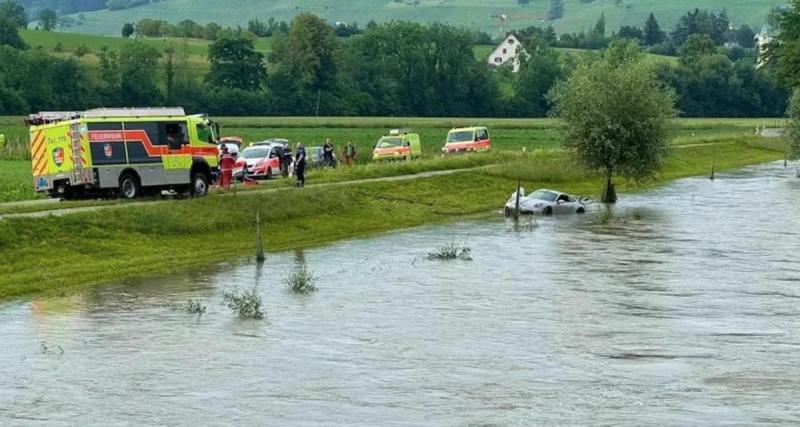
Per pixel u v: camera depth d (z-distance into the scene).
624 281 85.25
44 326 66.94
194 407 50.56
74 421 48.50
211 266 90.88
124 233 95.56
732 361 59.28
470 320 69.62
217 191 120.81
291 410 50.12
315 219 115.62
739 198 161.25
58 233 90.94
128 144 111.38
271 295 78.06
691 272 89.94
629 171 156.62
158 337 64.31
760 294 79.81
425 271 89.75
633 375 56.19
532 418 48.88
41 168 112.38
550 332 66.31
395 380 55.22
